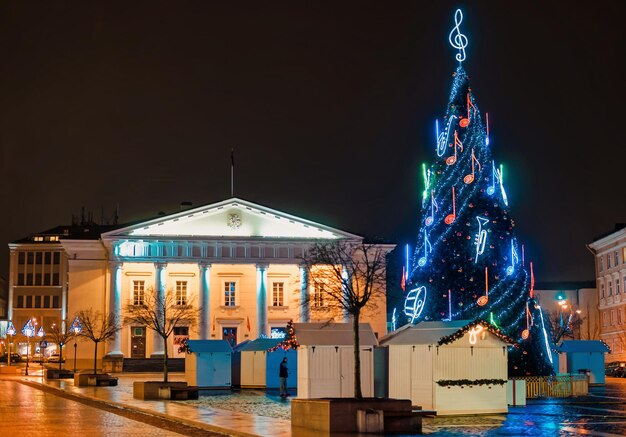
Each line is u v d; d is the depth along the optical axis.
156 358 93.38
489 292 43.75
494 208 44.59
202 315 95.06
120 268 95.00
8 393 53.31
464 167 44.91
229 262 96.00
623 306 100.75
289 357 59.34
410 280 45.56
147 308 81.81
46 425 30.61
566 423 31.97
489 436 27.48
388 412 27.88
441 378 35.03
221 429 29.00
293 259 96.00
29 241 164.38
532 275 45.25
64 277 163.25
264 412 37.94
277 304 97.38
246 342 62.75
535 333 44.69
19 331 161.88
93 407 40.84
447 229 44.44
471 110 45.69
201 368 58.50
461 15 46.94
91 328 87.44
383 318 88.81
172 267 97.00
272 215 96.75
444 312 43.78
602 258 108.75
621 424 31.59
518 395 40.12
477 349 35.59
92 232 101.75
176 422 32.75
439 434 27.95
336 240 86.81
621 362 81.69
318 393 39.03
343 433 27.38
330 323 40.22
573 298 116.56
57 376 76.88
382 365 38.78
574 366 60.94
